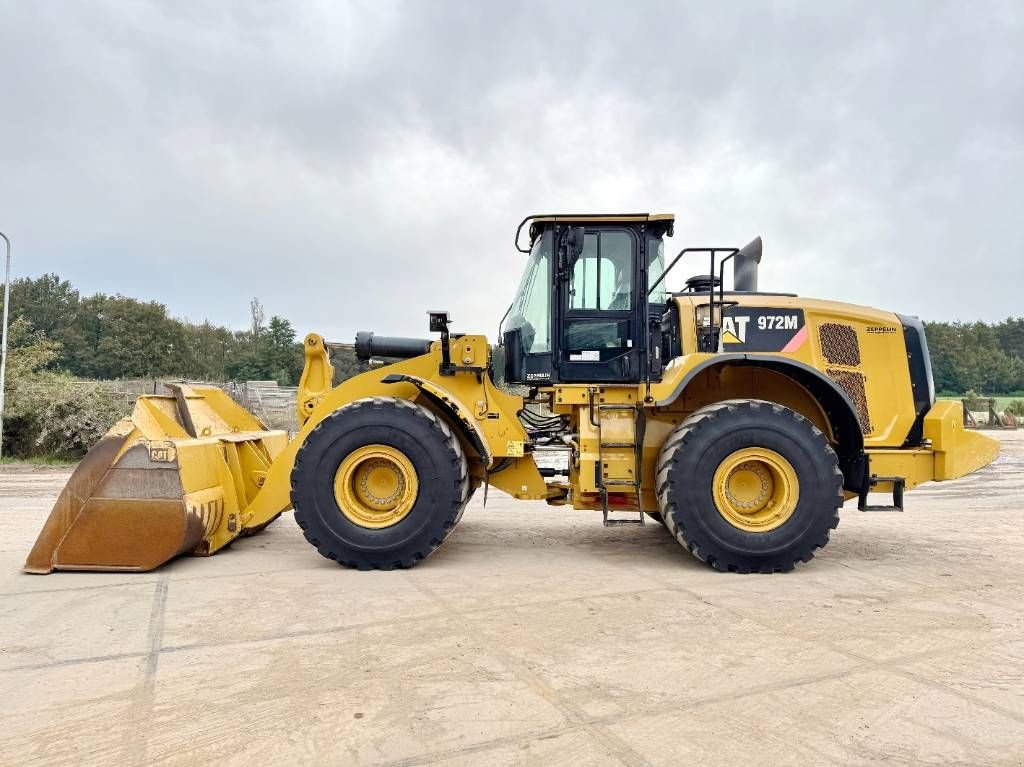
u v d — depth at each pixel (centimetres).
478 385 521
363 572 459
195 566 473
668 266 520
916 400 529
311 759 216
